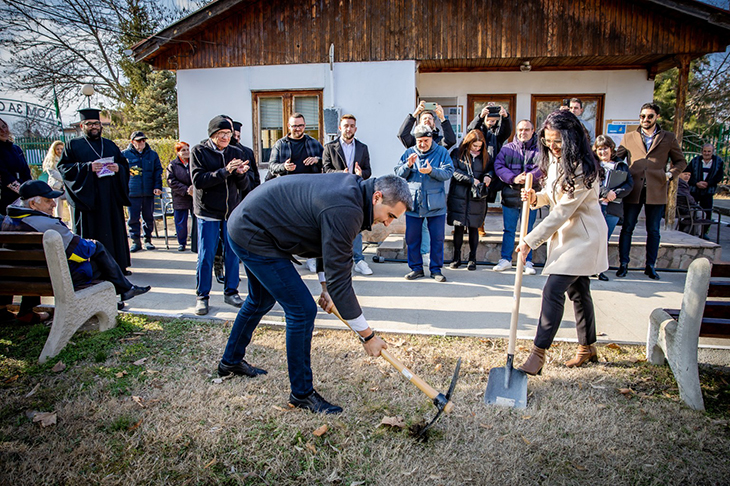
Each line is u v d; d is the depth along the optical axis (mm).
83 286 3961
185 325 4199
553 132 3057
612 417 2803
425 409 2900
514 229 5988
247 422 2785
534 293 5102
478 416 2846
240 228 2713
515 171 5715
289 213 2625
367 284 5504
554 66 9156
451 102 9539
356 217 2537
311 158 5484
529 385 3203
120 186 5375
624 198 5633
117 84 20984
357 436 2656
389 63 8109
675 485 2271
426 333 4004
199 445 2586
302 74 8289
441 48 8008
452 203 5988
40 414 2828
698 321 2879
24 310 4332
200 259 4426
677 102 7926
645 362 3504
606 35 7730
